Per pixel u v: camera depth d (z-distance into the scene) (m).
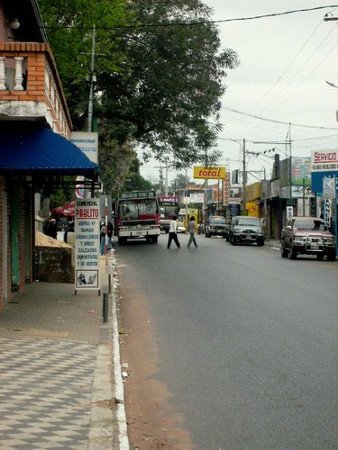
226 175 89.81
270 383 9.60
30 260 22.97
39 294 19.86
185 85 45.91
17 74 13.44
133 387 9.68
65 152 14.36
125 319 16.00
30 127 14.42
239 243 51.59
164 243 50.06
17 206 19.56
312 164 41.25
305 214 56.41
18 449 6.47
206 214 105.12
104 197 34.84
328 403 8.51
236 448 6.95
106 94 46.22
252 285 22.16
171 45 44.78
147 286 22.58
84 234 19.75
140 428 7.76
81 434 7.10
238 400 8.78
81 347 12.15
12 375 9.73
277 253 40.19
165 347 12.53
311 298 18.75
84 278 19.89
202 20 45.06
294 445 6.99
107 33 36.06
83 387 9.19
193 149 48.03
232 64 46.56
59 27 32.69
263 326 14.42
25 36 20.25
